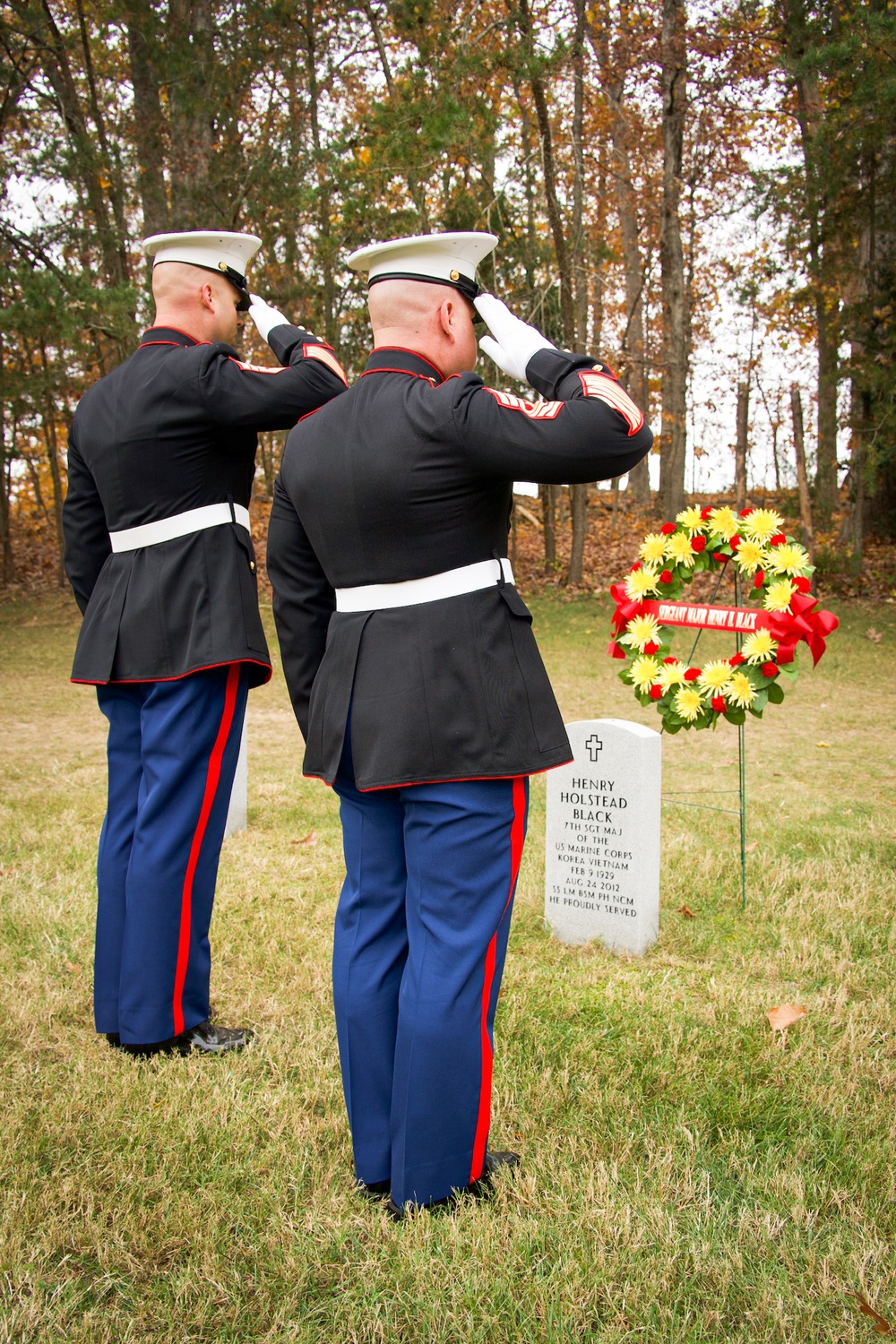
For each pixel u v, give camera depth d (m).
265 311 3.01
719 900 4.46
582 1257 2.07
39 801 6.13
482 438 1.98
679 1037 3.08
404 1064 2.15
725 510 4.10
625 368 18.66
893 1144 2.49
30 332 13.27
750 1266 2.07
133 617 2.97
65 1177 2.33
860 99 13.16
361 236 14.33
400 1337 1.90
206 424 2.88
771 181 14.79
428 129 12.71
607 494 25.03
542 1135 2.57
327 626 2.45
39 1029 3.14
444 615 2.11
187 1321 1.91
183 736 2.94
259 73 16.12
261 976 3.62
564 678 10.77
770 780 6.84
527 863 5.03
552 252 16.14
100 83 18.94
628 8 16.14
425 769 2.08
